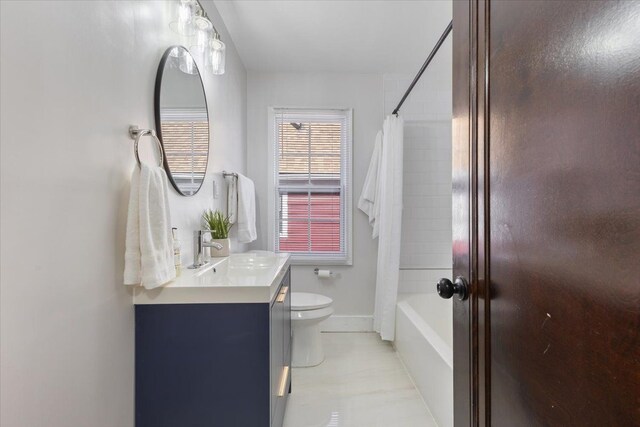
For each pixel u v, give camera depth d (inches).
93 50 33.9
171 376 41.8
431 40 94.1
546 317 19.5
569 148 17.7
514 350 22.7
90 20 33.4
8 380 24.6
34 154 26.7
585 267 16.6
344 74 115.7
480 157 27.6
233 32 89.9
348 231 116.1
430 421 65.4
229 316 42.1
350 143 115.7
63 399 29.7
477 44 28.2
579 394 17.0
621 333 14.7
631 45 14.4
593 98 16.2
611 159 15.2
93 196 33.8
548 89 19.3
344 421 65.3
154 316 41.6
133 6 41.9
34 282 26.8
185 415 41.9
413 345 80.8
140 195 38.6
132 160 41.2
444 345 67.7
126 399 39.6
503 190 24.2
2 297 24.2
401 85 115.4
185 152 58.5
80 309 31.9
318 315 87.0
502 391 24.2
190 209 62.0
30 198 26.4
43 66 27.5
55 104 28.8
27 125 26.1
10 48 24.6
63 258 29.8
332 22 85.2
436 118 106.7
